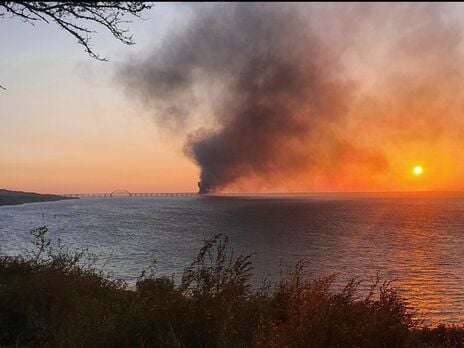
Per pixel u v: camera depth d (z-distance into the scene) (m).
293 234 64.81
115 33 8.20
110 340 5.68
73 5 7.79
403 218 100.06
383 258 40.06
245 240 55.94
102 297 8.47
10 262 10.88
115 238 56.41
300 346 5.31
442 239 57.53
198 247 46.75
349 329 5.65
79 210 149.75
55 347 5.69
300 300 6.52
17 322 6.59
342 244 51.84
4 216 110.69
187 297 6.31
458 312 19.03
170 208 165.38
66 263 10.16
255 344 5.34
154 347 5.46
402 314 6.52
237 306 6.21
